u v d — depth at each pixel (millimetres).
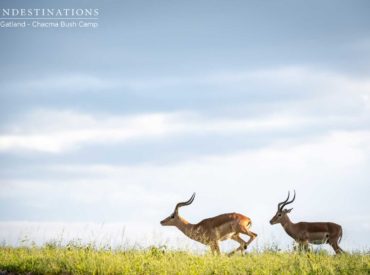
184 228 65688
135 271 41062
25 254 48188
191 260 45812
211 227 63500
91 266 41531
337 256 49219
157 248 49781
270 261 45344
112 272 40938
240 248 60375
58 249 50906
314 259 46031
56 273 41500
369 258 45812
